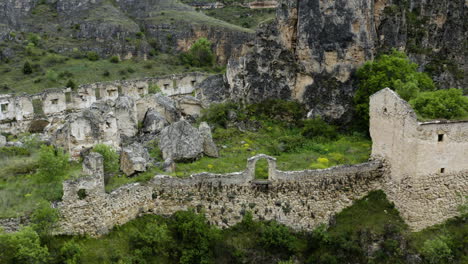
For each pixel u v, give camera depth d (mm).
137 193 26656
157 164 29984
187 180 27109
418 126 25547
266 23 41312
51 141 33406
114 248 24656
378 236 26766
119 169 28766
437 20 46562
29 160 29375
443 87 44719
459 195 27469
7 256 21234
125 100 39094
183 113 44594
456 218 27688
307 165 30781
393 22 41969
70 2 108938
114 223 25797
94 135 33750
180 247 25531
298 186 28000
